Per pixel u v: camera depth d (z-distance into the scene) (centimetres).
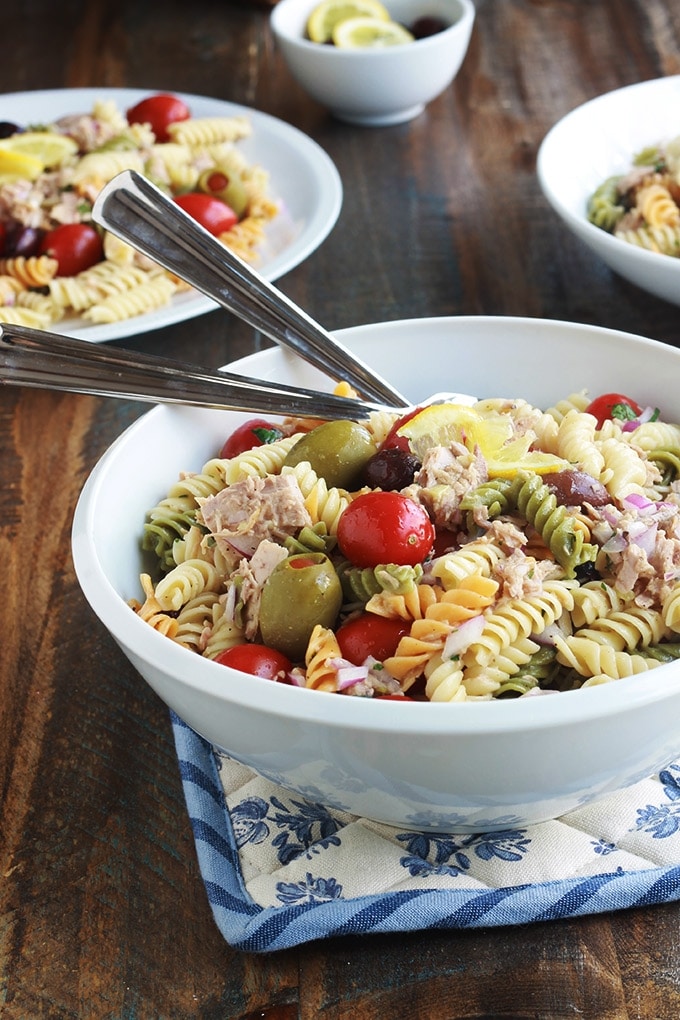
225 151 95
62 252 88
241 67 110
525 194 94
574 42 110
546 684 64
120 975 61
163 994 61
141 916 63
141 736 68
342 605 64
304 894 62
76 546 63
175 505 68
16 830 65
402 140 100
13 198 89
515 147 99
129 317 85
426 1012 59
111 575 65
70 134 97
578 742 54
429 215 93
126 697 69
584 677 63
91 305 87
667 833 63
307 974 61
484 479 66
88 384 67
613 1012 58
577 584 64
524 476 65
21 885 64
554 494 65
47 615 72
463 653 62
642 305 85
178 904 63
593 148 91
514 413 69
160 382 68
